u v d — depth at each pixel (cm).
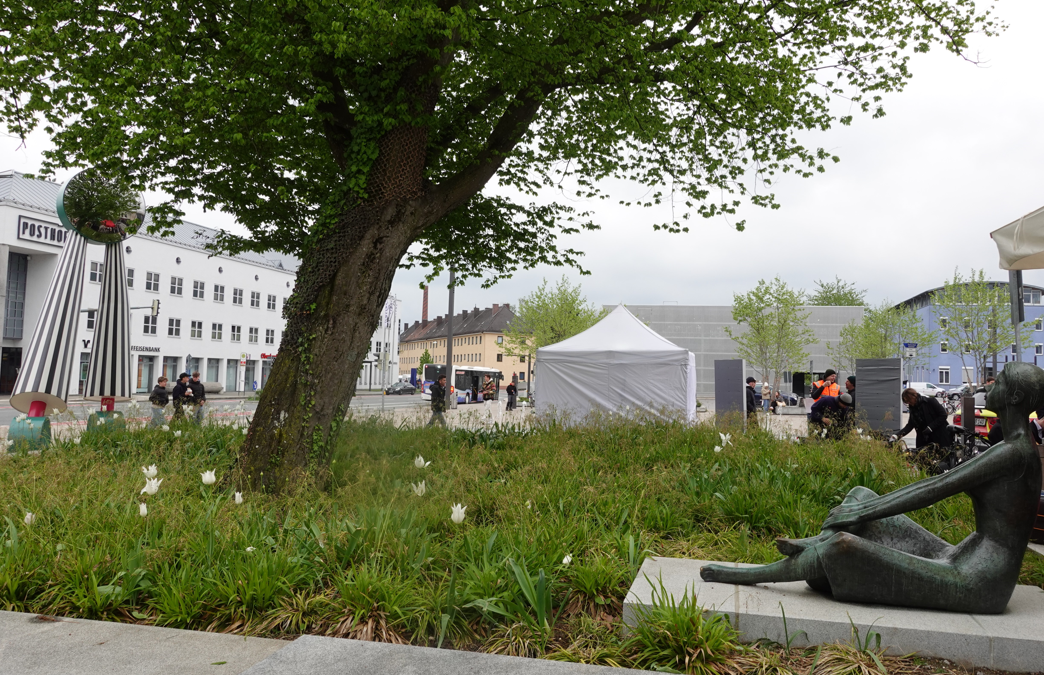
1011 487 327
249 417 1157
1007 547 328
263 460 671
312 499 588
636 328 1811
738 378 1653
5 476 612
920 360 5575
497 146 838
